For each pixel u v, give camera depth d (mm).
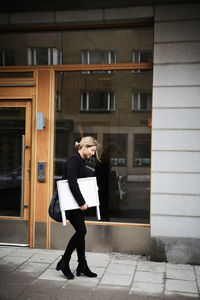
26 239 5457
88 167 5379
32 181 5398
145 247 5137
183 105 4852
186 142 4844
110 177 5324
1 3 5035
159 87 4914
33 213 5391
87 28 5395
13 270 4398
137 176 5234
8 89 5492
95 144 4219
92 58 5379
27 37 5512
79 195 3938
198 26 4824
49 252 5176
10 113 5520
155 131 4918
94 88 5379
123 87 5301
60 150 5449
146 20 5137
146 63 5227
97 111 5379
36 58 5477
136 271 4469
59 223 5324
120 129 5305
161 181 4898
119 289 3887
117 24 5301
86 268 4219
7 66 5516
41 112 5344
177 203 4855
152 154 4926
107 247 5234
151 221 4918
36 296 3654
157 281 4148
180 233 4848
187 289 3926
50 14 5262
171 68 4883
